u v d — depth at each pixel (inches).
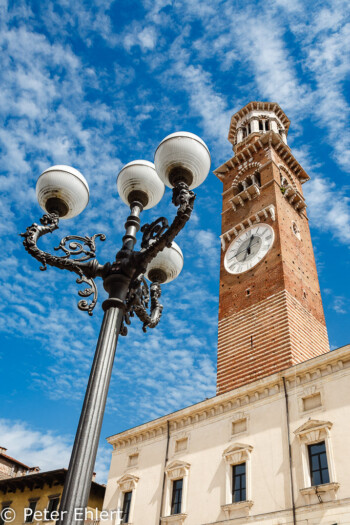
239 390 1363.2
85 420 380.5
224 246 2209.6
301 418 1193.4
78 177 549.0
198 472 1332.4
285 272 1823.3
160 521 1318.9
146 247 512.7
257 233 2092.8
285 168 2426.2
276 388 1300.4
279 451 1181.7
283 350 1572.3
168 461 1438.2
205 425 1418.6
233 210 2331.4
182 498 1318.9
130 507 1441.9
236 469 1255.5
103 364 412.2
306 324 1749.5
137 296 512.7
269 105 2888.8
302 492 1067.3
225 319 1895.9
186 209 460.8
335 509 1000.2
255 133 2637.8
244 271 1996.8
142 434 1606.8
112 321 442.6
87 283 489.1
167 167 516.1
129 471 1547.7
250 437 1270.9
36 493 1814.7
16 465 2253.9
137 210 555.5
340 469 1047.6
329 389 1184.2
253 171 2409.0
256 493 1159.0
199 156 513.0
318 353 1708.9
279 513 1084.5
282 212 2127.2
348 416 1106.7
